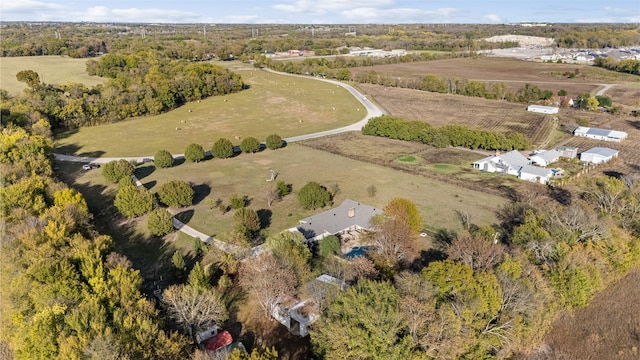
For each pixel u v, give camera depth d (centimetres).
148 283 5006
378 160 9644
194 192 7762
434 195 7556
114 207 7150
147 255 5688
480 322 3688
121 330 3466
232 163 9506
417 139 11019
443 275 3912
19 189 5866
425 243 5881
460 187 7944
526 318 3859
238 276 5028
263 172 8888
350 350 3416
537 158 9000
